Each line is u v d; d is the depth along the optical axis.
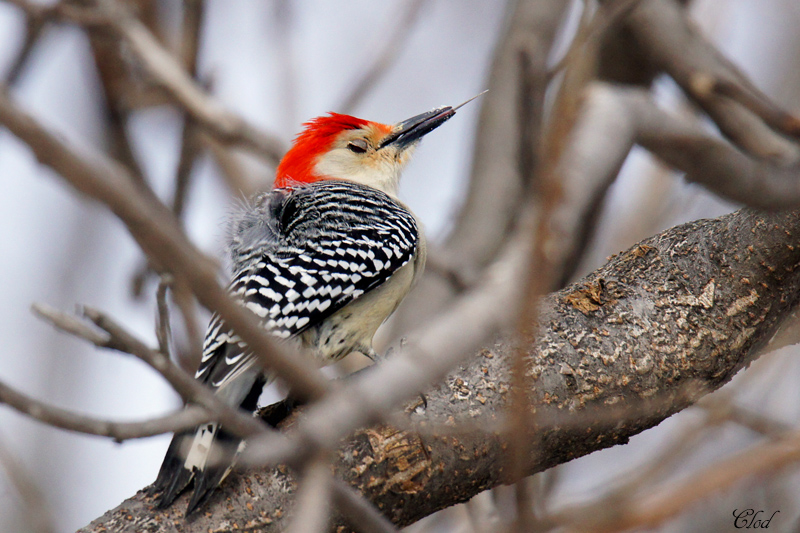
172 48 12.05
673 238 8.77
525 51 10.30
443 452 7.56
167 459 7.45
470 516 9.01
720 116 10.91
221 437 7.39
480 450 7.64
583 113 9.19
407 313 13.73
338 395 5.42
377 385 5.71
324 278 9.83
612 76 12.58
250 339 4.62
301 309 9.67
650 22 11.05
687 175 9.52
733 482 5.61
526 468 6.10
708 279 8.45
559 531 6.35
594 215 11.50
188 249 4.31
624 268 8.66
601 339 8.11
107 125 11.20
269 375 8.16
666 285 8.46
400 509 7.61
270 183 13.52
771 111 8.86
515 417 5.62
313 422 5.19
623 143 9.19
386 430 7.55
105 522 7.18
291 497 7.31
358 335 10.30
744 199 8.45
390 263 10.35
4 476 9.86
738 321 8.30
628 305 8.35
